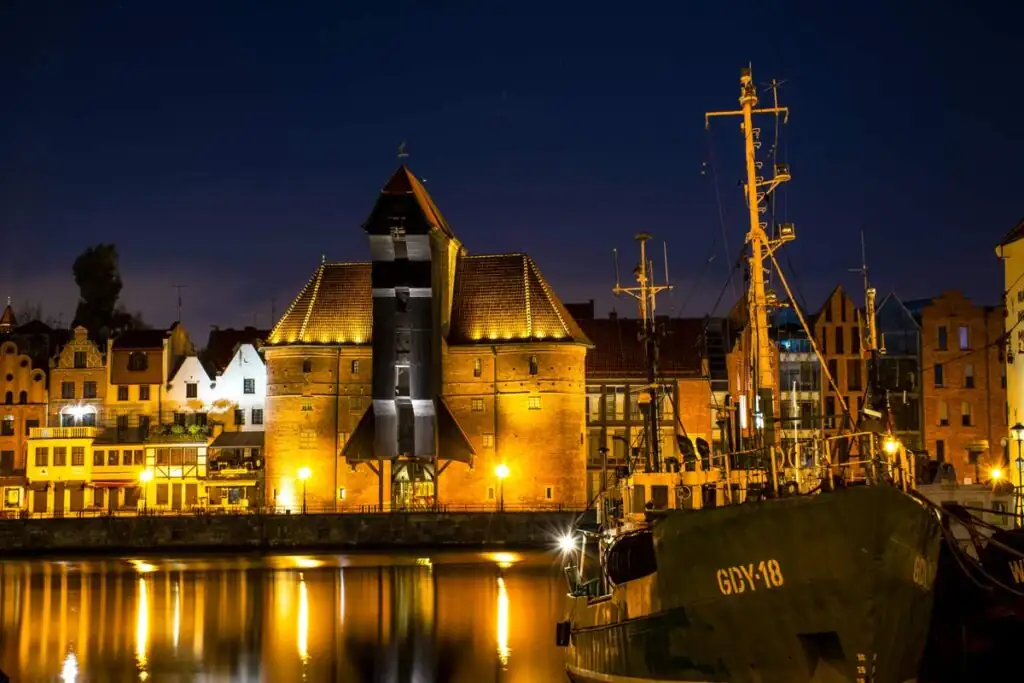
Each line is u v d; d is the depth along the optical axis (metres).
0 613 65.56
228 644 56.09
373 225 112.81
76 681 48.69
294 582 79.06
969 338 119.25
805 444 43.03
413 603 68.44
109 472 122.00
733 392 121.81
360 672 49.75
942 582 44.16
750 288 58.88
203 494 121.00
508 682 47.56
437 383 114.94
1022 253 77.75
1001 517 50.59
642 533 41.34
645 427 55.09
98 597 72.19
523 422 114.50
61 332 136.00
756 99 55.41
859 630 35.16
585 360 121.19
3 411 126.38
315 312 118.88
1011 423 79.12
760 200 55.84
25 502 122.38
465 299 119.75
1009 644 44.25
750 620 36.53
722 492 45.28
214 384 125.25
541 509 112.69
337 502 115.56
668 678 38.75
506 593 72.31
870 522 34.62
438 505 112.25
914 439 117.94
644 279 61.88
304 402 116.62
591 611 43.97
